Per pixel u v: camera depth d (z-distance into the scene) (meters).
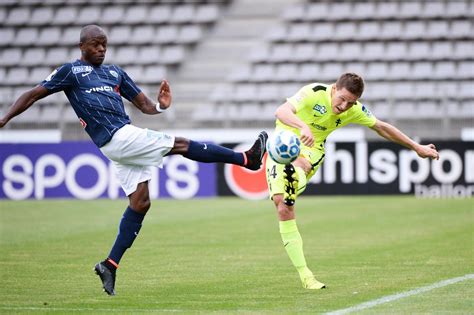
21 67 91.88
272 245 40.19
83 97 25.98
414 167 65.69
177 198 67.69
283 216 27.50
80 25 94.44
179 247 39.66
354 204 60.56
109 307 24.36
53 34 93.81
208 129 70.94
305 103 27.62
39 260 35.47
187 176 67.75
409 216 52.41
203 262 34.56
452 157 65.19
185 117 75.06
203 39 91.94
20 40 93.50
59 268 33.06
